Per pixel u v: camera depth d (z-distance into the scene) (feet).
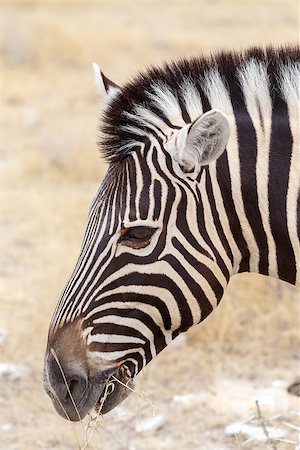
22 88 86.94
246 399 37.06
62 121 77.71
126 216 21.15
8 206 59.16
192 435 34.50
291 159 21.75
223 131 20.21
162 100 21.85
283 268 22.18
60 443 34.40
